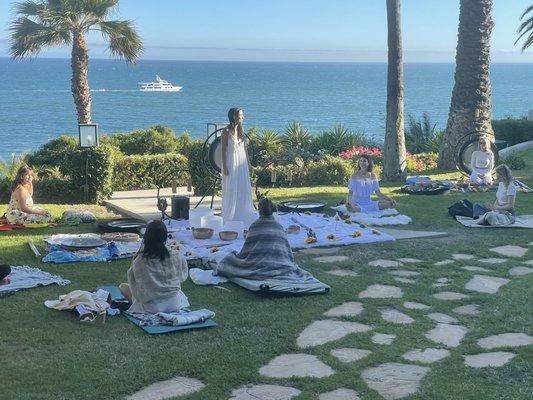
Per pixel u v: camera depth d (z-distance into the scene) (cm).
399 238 1152
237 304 800
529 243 1123
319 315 765
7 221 1200
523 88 18550
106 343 670
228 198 1159
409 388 577
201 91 16338
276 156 2223
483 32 2027
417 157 2289
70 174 1523
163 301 752
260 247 878
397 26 1834
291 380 593
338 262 995
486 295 844
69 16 2217
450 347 675
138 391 571
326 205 1448
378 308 793
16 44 2273
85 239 1048
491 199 1549
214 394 564
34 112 9488
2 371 602
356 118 8631
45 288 847
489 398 556
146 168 1808
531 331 715
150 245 750
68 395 557
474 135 2022
